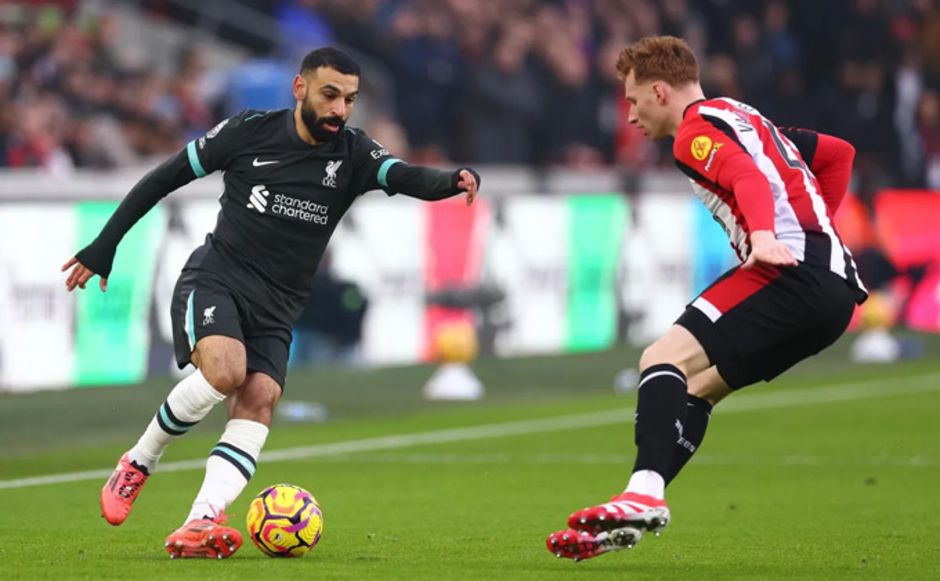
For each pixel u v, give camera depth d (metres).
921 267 66.19
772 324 18.44
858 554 20.80
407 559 19.97
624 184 57.69
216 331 20.25
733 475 30.66
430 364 51.66
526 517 24.95
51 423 37.88
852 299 18.81
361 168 21.12
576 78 65.12
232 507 26.17
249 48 65.38
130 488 20.62
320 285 48.34
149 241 44.72
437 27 63.47
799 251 18.47
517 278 54.38
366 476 30.42
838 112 73.75
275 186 20.86
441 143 63.25
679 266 59.78
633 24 71.44
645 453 17.81
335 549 21.05
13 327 42.00
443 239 52.03
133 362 44.72
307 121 20.64
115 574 17.97
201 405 20.12
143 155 54.41
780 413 41.88
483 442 35.97
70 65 54.91
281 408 41.75
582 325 56.59
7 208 41.78
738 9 76.19
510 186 54.09
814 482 29.61
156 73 59.22
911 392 47.06
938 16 80.94
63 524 23.81
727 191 18.41
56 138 50.75
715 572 18.77
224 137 20.97
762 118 19.06
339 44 64.62
